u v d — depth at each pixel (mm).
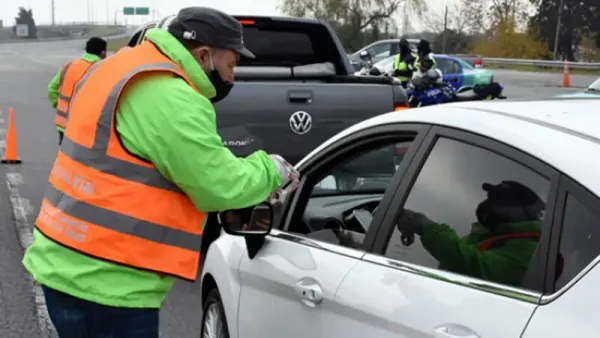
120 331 2729
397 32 60906
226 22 2756
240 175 2695
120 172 2646
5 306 5477
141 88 2641
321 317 2865
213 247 3963
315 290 2893
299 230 3479
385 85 6688
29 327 5129
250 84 6398
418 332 2359
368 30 60844
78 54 55500
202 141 2598
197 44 2750
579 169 2125
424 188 2721
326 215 3514
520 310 2111
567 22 64438
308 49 8180
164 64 2676
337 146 3361
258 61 8070
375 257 2766
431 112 2834
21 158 11891
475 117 2623
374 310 2559
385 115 3131
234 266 3619
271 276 3238
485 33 59438
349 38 60906
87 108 2719
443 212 2613
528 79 32656
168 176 2658
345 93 6582
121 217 2637
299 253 3164
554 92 24984
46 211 2816
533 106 2691
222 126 6367
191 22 2729
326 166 3459
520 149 2359
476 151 2551
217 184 2633
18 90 23656
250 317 3436
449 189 2623
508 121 2504
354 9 60469
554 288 2074
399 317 2443
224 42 2760
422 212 2689
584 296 1959
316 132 6543
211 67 2793
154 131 2594
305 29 8031
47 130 15148
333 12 60438
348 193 3439
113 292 2674
